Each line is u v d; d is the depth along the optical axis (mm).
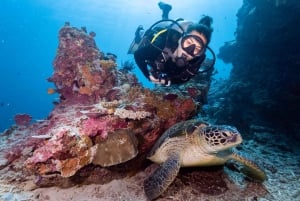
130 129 1058
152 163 1287
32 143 1122
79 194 961
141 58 1323
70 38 1454
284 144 2092
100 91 1322
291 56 2699
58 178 944
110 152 949
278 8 2766
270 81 2848
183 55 1194
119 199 956
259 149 1980
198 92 1623
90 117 985
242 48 3623
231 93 3115
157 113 1255
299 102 2473
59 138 869
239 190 1117
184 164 1068
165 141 1092
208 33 1168
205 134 972
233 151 1094
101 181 1030
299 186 1264
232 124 2809
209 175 1123
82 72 1348
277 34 2826
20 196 907
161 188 889
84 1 12891
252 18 3268
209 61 1918
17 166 1078
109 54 1674
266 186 1215
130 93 1271
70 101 1384
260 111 2738
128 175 1122
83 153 907
